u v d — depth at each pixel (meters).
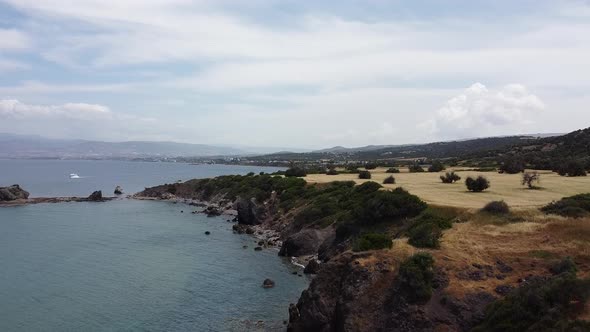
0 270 51.19
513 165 92.12
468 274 31.69
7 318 37.16
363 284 32.53
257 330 35.41
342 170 127.62
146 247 64.50
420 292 30.25
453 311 29.11
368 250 35.66
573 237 34.09
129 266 53.47
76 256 58.28
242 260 57.12
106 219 92.25
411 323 29.20
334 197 72.62
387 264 33.50
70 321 36.66
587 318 23.45
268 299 42.25
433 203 48.62
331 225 62.34
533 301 25.62
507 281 30.59
